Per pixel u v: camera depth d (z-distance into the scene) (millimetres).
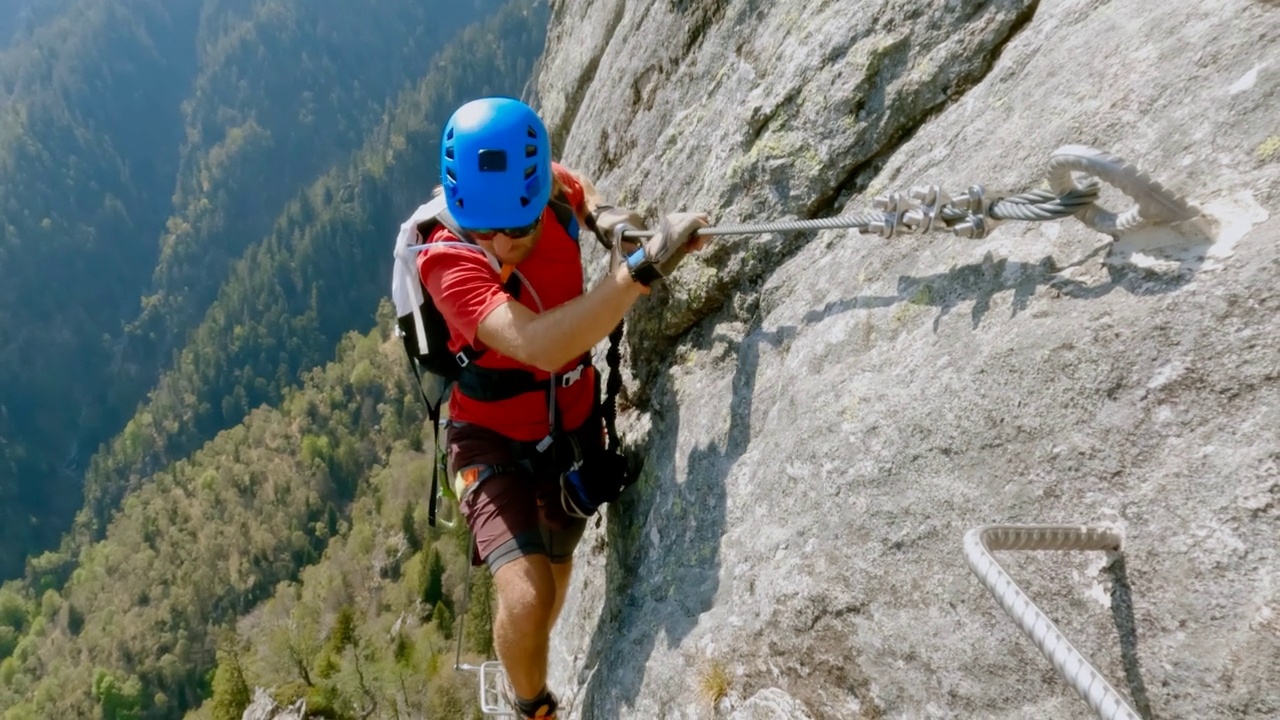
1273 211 1509
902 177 2686
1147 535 1501
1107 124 1924
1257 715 1267
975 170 2303
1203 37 1812
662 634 3078
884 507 2172
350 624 52469
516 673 3270
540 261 3232
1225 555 1370
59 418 182875
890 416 2225
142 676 88188
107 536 125562
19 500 161750
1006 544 1486
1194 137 1710
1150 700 1433
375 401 127312
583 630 4500
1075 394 1719
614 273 2863
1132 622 1491
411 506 85750
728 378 3348
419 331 3268
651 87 4902
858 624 2188
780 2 3641
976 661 1834
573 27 7680
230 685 49500
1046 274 1933
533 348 2828
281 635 53094
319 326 176625
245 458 117000
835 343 2645
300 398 127500
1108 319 1701
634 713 3068
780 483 2688
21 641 104875
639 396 4230
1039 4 2521
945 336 2168
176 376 165125
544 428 3453
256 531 101625
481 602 43781
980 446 1920
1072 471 1676
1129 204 1779
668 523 3402
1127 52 2002
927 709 1942
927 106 2754
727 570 2879
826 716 2262
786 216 3215
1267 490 1342
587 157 5918
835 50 3086
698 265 3584
